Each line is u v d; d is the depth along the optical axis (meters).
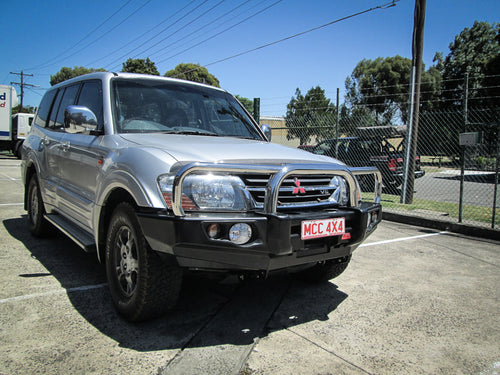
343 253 2.81
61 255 4.07
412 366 2.27
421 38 8.24
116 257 2.74
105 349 2.29
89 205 3.09
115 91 3.37
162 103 3.53
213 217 2.22
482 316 3.01
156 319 2.71
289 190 2.54
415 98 8.41
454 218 6.80
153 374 2.05
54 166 4.01
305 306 3.09
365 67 36.91
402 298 3.33
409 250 5.01
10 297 2.97
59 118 4.29
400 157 10.39
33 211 4.73
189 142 2.86
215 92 4.17
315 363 2.25
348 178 2.77
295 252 2.46
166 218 2.21
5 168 14.64
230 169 2.24
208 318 2.78
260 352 2.34
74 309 2.81
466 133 6.13
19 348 2.25
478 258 4.71
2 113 20.59
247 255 2.29
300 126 10.40
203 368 2.13
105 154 2.92
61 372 2.04
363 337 2.61
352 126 10.26
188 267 2.31
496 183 5.89
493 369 2.27
